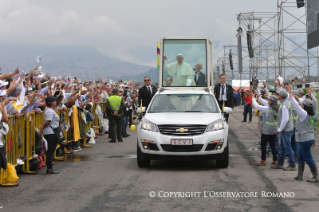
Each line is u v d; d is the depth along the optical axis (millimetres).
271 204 6531
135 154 12539
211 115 10273
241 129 20484
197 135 9539
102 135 18562
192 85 13961
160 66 14016
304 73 33312
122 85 21172
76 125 13242
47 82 11688
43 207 6496
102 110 19406
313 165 8242
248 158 11500
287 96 9414
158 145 9531
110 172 9500
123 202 6730
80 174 9289
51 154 9406
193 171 9570
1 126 7188
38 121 10375
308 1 24828
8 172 7859
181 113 10547
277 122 9984
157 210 6230
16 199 7051
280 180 8445
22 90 9008
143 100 16328
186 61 13977
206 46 14000
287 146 9594
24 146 9352
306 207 6332
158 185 8023
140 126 10000
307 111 8188
